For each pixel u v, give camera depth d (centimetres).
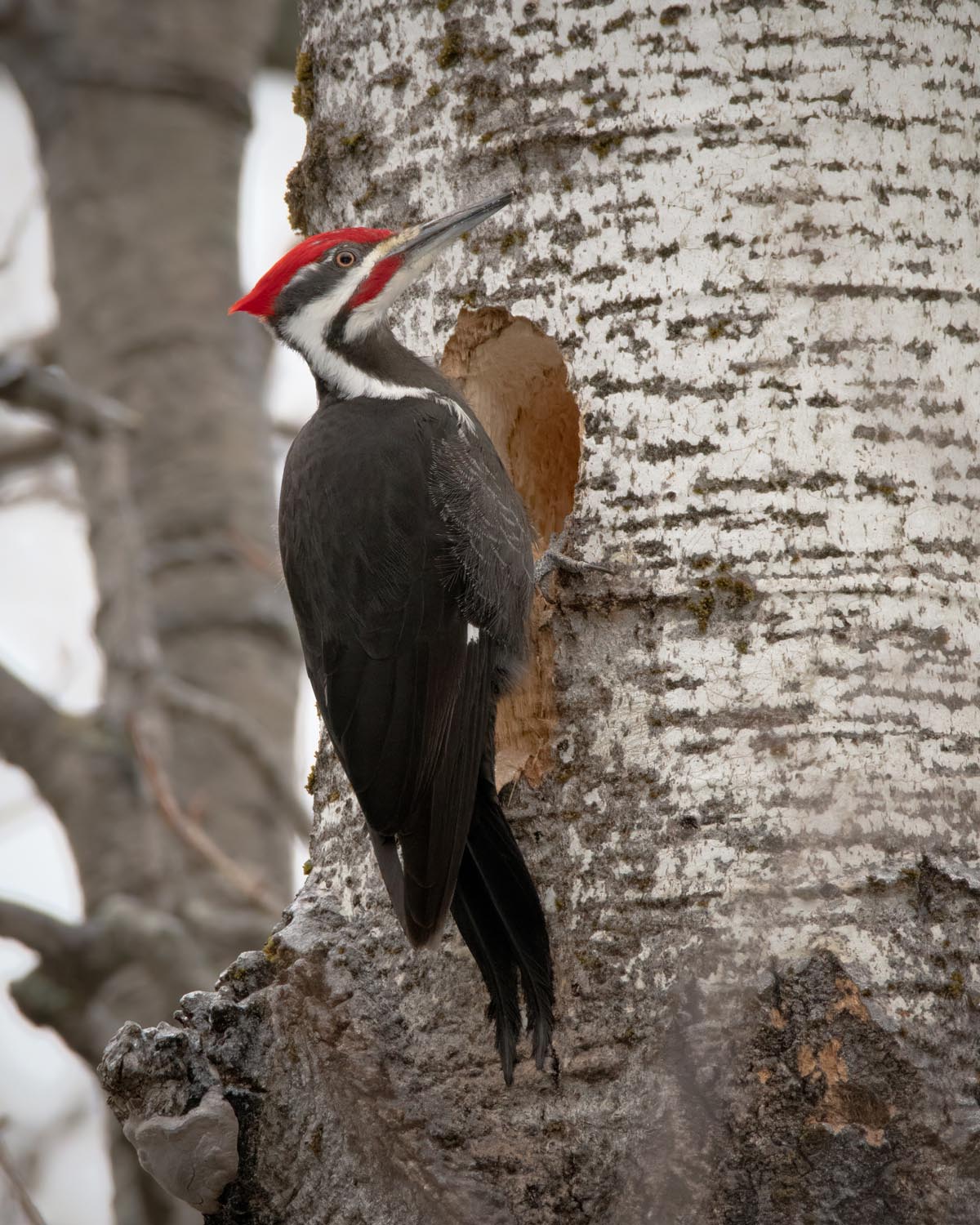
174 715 1555
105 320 1725
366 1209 839
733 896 844
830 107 916
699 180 914
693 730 870
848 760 860
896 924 838
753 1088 809
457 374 998
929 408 909
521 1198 834
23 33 1825
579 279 923
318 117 1022
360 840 930
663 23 923
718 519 888
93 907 1478
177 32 1819
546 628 927
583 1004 851
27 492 1734
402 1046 880
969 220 938
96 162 1772
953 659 889
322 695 909
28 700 1552
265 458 1720
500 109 947
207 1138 846
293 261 990
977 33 956
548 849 879
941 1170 803
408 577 901
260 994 881
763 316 902
